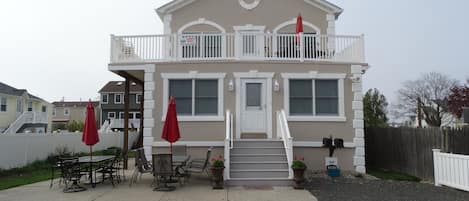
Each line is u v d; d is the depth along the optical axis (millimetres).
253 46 12836
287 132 10125
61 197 7805
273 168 9891
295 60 11898
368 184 9531
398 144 12117
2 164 11859
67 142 16562
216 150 11570
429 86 42344
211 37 13312
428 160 10273
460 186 8562
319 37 12430
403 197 7879
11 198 7699
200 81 11969
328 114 11844
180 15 14672
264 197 7809
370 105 25484
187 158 9680
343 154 11625
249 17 14555
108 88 45875
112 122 35500
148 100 11758
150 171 9391
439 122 37406
